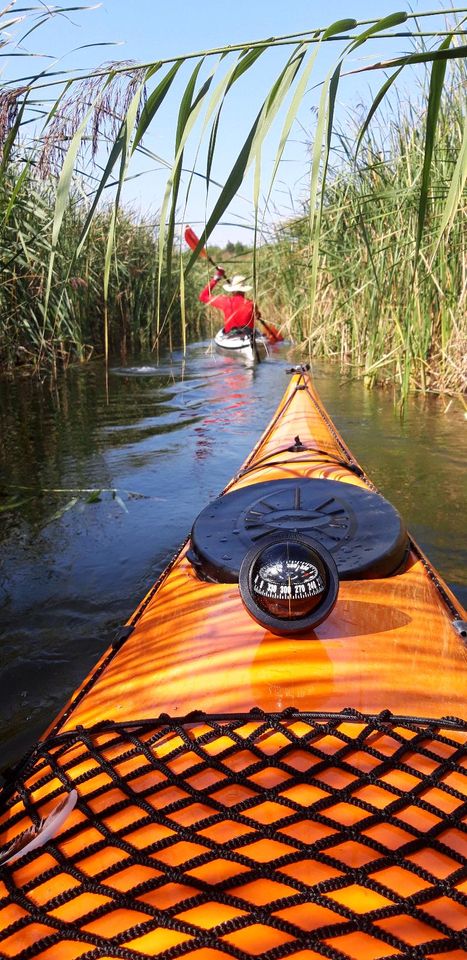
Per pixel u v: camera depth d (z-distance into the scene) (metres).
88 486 4.17
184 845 0.92
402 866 0.87
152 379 8.67
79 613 2.62
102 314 10.98
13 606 2.68
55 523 3.54
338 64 1.76
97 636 2.46
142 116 1.99
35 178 2.28
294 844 0.89
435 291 6.62
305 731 1.08
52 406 6.84
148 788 1.03
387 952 0.78
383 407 6.25
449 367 6.53
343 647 1.30
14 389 7.79
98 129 1.96
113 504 3.82
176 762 1.07
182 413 6.45
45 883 0.93
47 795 1.09
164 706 1.20
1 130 2.11
